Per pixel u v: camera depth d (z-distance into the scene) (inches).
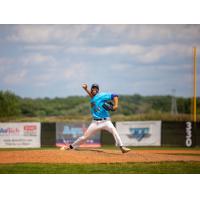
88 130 1875.0
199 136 3319.4
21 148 3139.8
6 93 5954.7
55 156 1825.8
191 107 6781.5
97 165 1729.8
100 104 1847.9
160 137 3326.8
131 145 3321.9
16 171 1638.8
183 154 2479.1
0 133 3235.7
